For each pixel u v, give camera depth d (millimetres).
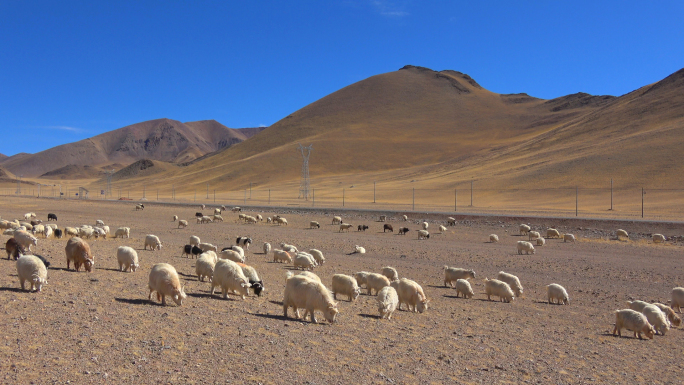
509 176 113312
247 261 26859
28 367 7789
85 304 11859
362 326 12805
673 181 83250
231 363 8906
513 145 176500
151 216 67375
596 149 115062
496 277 25516
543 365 10789
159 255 25812
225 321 11711
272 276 21469
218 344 9875
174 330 10500
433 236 46031
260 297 15688
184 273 19281
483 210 73875
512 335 13500
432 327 13633
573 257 33125
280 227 54250
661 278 26078
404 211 65188
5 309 10641
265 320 12289
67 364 8078
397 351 10750
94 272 17016
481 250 36375
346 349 10500
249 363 8992
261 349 9852
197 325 11078
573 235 42875
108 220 58062
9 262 17734
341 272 24391
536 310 17688
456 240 43312
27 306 11094
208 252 20969
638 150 102750
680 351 13180
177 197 154375
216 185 198125
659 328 15203
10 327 9500
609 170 97062
